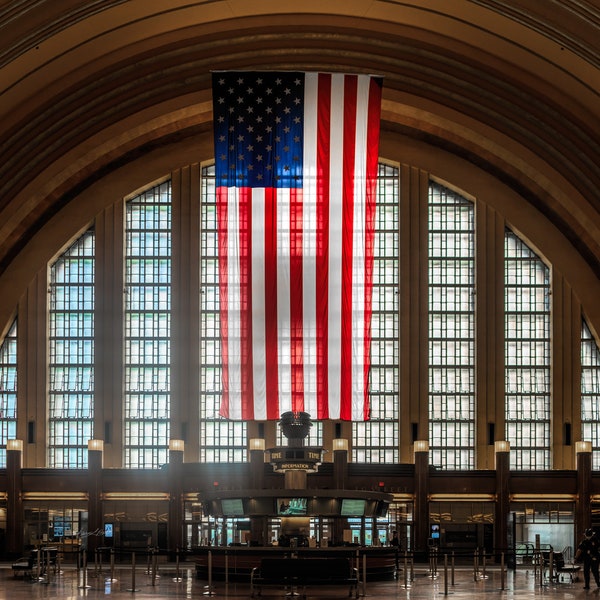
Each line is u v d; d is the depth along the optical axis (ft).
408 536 154.61
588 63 120.26
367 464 155.02
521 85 147.23
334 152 130.41
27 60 124.57
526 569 133.90
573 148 149.79
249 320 136.36
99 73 147.43
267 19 142.00
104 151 157.99
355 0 132.98
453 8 127.34
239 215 137.80
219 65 149.69
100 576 116.37
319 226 136.15
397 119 162.30
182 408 163.94
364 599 92.43
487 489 155.12
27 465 162.30
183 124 161.48
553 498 154.81
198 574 111.96
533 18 117.50
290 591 98.27
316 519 147.95
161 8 126.52
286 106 127.34
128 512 155.02
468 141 162.20
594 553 101.14
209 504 114.93
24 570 116.06
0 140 146.10
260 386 135.64
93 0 116.88
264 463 155.53
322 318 136.77
